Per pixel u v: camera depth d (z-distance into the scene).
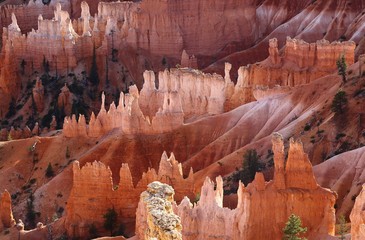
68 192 137.12
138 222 91.38
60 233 116.69
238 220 86.75
